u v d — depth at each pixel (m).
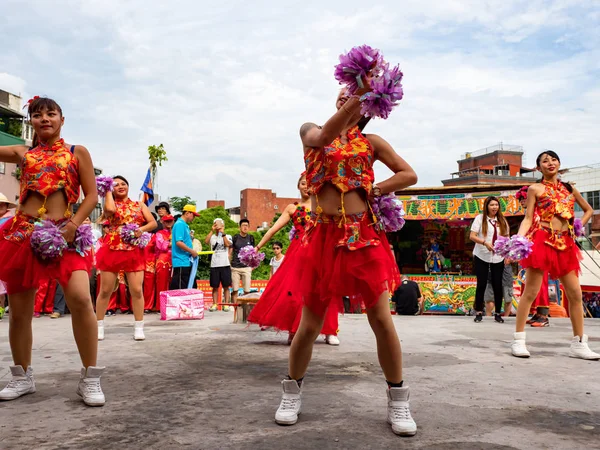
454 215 14.83
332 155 2.66
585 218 4.96
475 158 55.81
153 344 5.44
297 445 2.37
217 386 3.51
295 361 2.75
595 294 19.77
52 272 3.03
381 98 2.25
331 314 5.24
